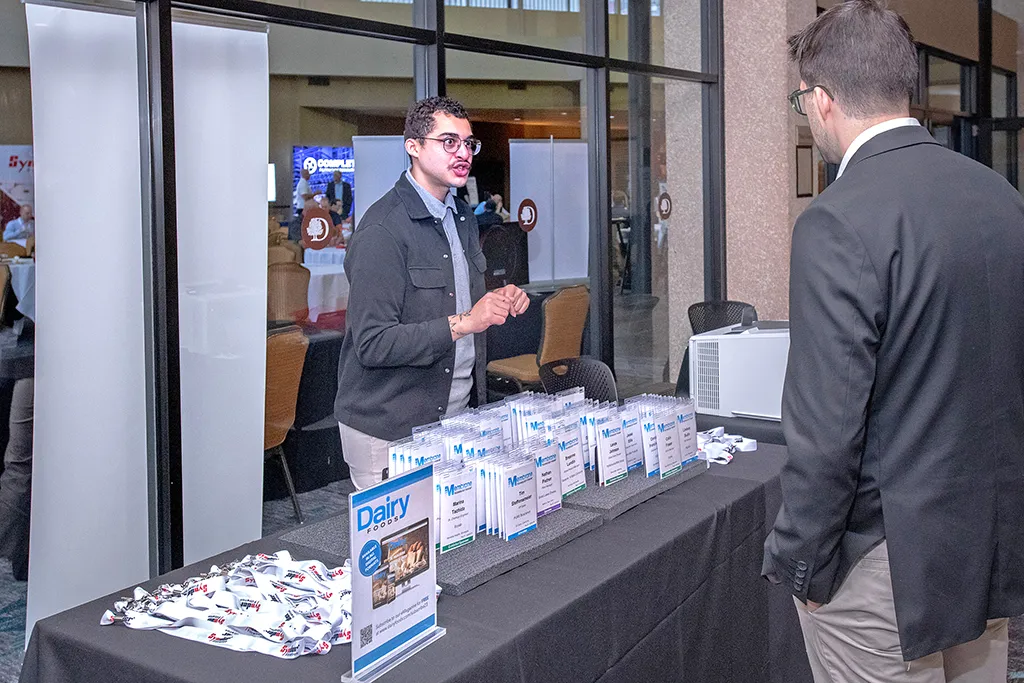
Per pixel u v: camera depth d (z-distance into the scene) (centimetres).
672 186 533
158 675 146
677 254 541
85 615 166
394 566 147
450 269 267
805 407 147
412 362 246
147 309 293
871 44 154
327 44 336
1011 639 336
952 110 907
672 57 525
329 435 345
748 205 562
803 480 148
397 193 261
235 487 318
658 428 239
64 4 270
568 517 210
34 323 270
